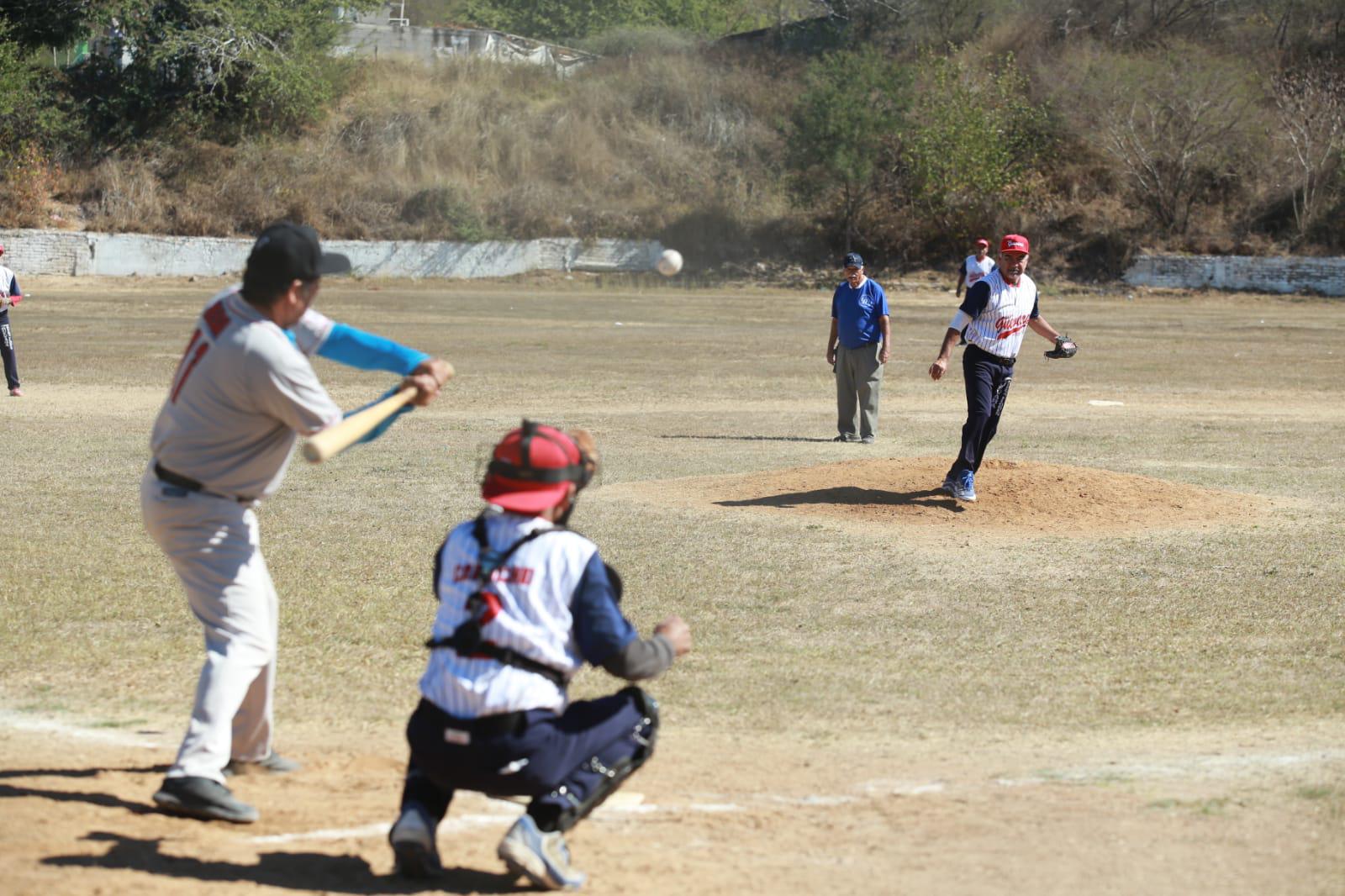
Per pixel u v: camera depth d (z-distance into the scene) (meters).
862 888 5.20
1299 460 19.84
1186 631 10.59
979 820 6.21
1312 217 70.19
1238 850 5.73
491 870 5.52
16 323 43.84
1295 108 74.31
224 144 79.31
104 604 11.02
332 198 76.62
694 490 16.80
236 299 5.98
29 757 7.17
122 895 4.93
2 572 12.09
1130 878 5.36
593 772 5.16
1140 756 7.50
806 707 8.63
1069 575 12.48
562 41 116.94
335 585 11.82
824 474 16.91
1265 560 13.08
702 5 121.69
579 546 5.08
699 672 9.45
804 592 11.85
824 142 75.12
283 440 6.21
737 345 39.56
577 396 27.73
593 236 78.50
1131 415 25.28
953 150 72.75
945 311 58.06
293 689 8.91
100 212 72.31
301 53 80.94
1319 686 9.11
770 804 6.52
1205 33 83.62
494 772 5.01
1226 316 55.69
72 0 77.31
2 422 22.55
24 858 5.32
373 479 17.72
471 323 47.19
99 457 19.11
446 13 123.69
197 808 5.96
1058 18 85.62
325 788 6.73
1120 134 74.12
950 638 10.40
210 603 6.18
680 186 81.81
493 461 5.21
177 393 6.05
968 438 15.20
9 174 71.06
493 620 5.00
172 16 78.62
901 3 87.75
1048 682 9.24
